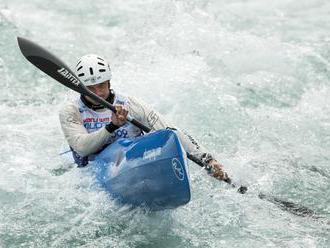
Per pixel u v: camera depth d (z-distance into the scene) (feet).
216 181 72.64
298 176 76.23
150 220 65.36
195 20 114.93
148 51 106.22
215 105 91.30
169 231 64.08
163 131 60.08
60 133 84.53
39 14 120.47
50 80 98.32
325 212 69.41
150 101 90.89
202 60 103.45
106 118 67.82
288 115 91.71
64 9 123.65
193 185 71.87
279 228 64.90
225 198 69.62
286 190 73.26
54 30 114.83
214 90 95.09
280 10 125.70
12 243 61.82
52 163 75.97
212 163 67.67
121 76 97.86
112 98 67.87
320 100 96.02
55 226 64.44
